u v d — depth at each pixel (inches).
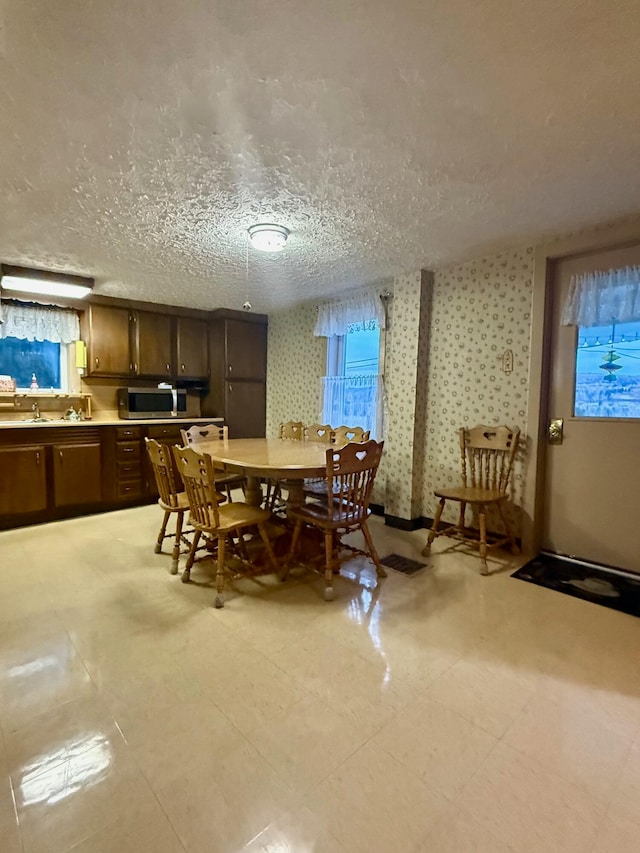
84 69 53.5
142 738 56.6
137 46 50.1
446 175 79.8
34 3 44.3
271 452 118.3
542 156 73.4
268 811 46.9
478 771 52.1
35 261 131.0
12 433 142.6
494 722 59.8
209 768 52.2
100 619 86.0
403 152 72.4
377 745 55.8
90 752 54.3
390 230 106.2
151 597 95.4
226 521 96.5
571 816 46.6
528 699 64.3
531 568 111.7
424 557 119.4
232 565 113.5
